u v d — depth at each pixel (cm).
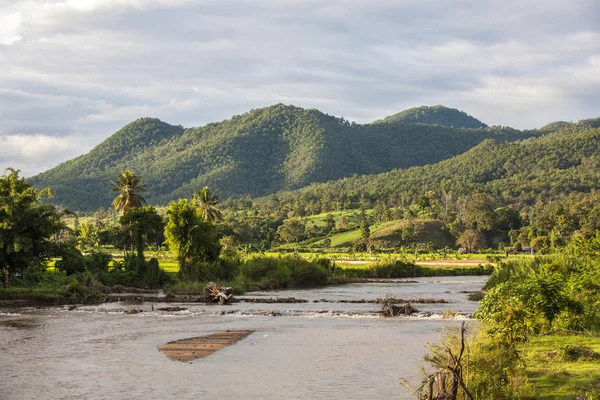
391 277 12625
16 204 7112
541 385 2406
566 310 3359
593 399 2095
